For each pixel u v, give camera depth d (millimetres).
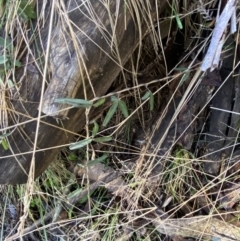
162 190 1274
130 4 893
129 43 939
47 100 860
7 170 979
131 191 1254
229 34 988
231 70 1105
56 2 862
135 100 1131
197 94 1135
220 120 1185
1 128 944
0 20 939
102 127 1213
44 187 1330
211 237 1239
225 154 1225
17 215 1344
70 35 856
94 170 1244
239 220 1236
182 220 1233
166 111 1169
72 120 958
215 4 1046
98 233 1282
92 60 866
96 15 864
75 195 1267
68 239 1295
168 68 1172
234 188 1235
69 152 1236
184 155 1235
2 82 917
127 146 1270
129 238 1288
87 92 913
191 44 1132
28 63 917
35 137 905
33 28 909
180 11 1098
